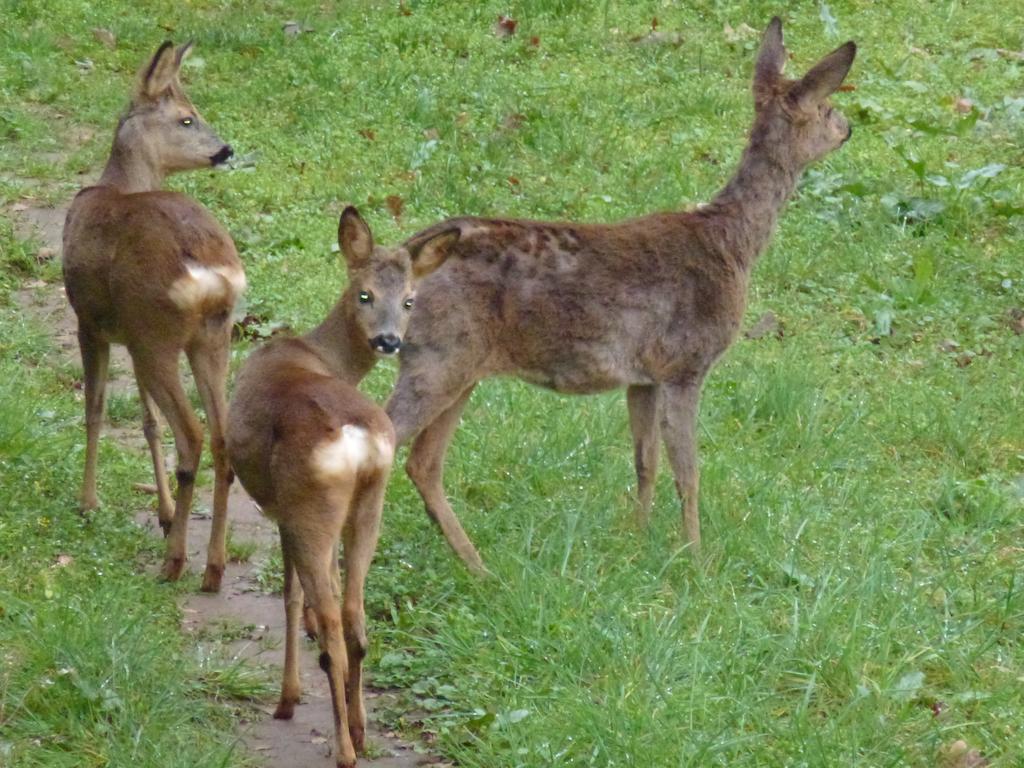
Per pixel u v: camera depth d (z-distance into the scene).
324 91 19.75
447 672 9.67
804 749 8.52
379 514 8.80
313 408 8.58
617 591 10.30
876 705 9.09
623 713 8.74
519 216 16.73
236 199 16.94
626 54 21.42
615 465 12.20
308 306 14.80
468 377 10.79
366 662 9.82
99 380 11.35
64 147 18.34
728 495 11.71
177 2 23.09
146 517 11.66
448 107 19.41
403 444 10.64
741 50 21.45
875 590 10.27
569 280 10.90
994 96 20.44
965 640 9.95
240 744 8.84
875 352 14.88
